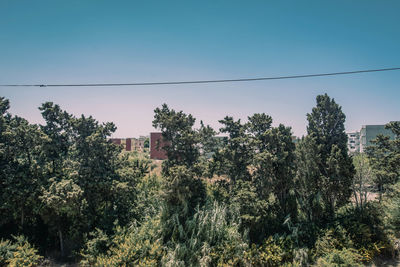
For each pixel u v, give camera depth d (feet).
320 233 81.51
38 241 81.00
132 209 85.20
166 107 91.30
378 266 75.36
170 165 85.97
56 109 81.92
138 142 324.80
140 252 67.67
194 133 90.17
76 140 83.71
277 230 84.12
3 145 75.82
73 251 74.02
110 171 84.74
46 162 82.74
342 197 88.22
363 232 80.33
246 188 81.20
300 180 89.04
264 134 88.69
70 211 73.00
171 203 80.89
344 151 90.07
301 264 72.13
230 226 79.10
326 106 94.12
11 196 71.97
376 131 222.07
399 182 94.22
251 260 71.46
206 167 86.63
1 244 67.72
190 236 75.20
